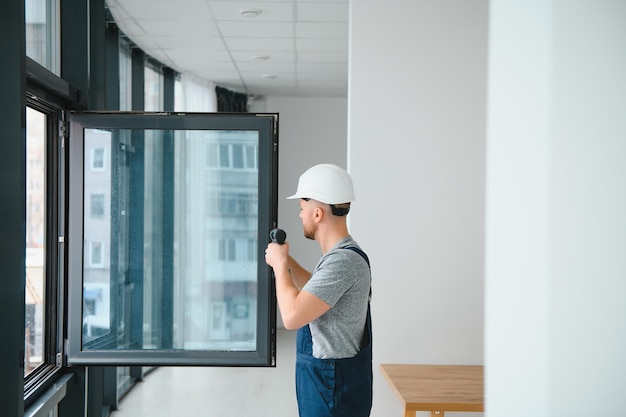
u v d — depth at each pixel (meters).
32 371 2.82
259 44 5.29
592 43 0.50
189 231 3.01
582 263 0.50
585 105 0.50
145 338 3.04
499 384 0.60
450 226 3.44
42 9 2.94
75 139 2.85
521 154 0.57
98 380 3.72
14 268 2.10
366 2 3.43
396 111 3.44
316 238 2.25
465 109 3.44
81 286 2.90
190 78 6.64
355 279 2.07
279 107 8.30
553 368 0.51
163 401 4.99
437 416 3.02
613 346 0.48
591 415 0.49
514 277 0.58
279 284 2.14
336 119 8.34
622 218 0.48
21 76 2.06
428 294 3.44
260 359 2.95
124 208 2.97
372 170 3.43
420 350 3.44
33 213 2.89
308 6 4.18
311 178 2.19
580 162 0.50
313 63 6.09
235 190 3.00
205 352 2.95
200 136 2.97
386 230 3.43
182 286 3.03
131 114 2.82
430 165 3.44
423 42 3.44
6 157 2.07
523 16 0.57
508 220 0.59
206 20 4.53
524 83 0.57
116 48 4.70
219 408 4.82
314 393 2.10
